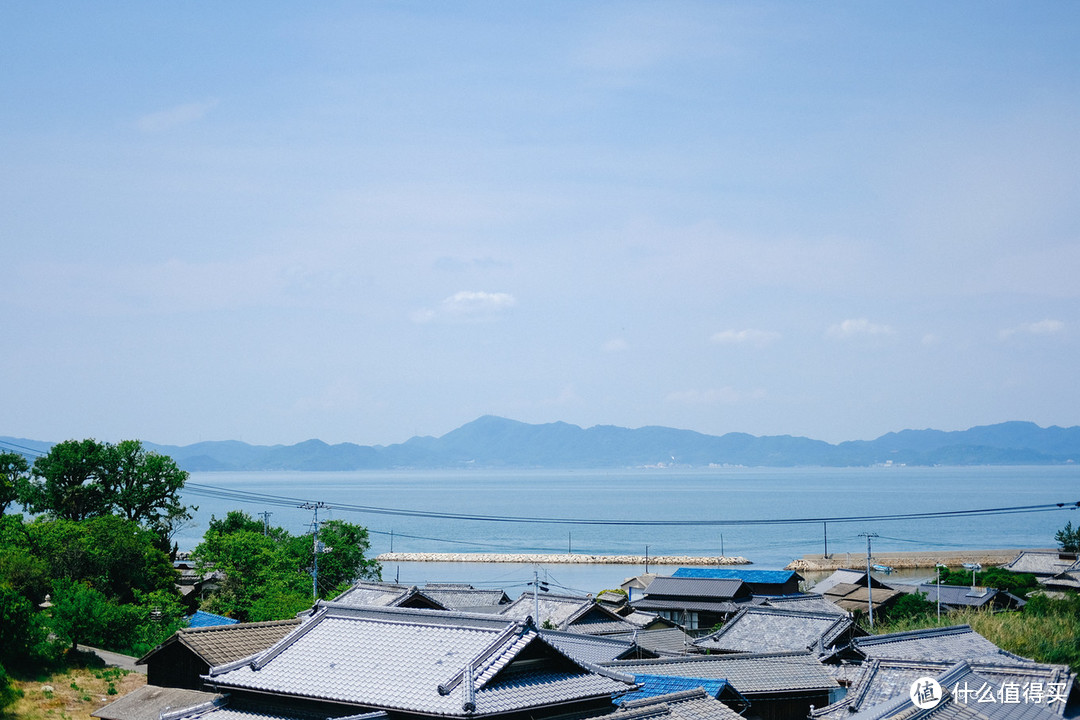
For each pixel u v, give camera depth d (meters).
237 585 82.12
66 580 65.56
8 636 50.72
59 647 54.56
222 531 101.06
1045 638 53.22
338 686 29.42
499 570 164.50
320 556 94.00
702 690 32.34
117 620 59.62
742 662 47.97
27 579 64.06
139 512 94.25
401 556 188.00
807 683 46.25
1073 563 122.81
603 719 28.25
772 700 45.34
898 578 150.00
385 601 64.50
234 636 44.69
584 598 72.38
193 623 70.25
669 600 96.88
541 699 28.67
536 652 30.77
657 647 66.69
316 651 32.06
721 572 102.06
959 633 51.53
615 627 69.50
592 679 31.62
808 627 62.66
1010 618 58.09
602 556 183.00
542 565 174.25
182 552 162.00
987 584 113.31
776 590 97.31
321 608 34.75
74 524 75.94
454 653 30.09
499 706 27.38
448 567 171.12
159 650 44.22
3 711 42.84
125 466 93.94
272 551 86.81
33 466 92.38
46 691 47.34
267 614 72.75
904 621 68.94
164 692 42.75
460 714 26.34
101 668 54.88
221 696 31.62
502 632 30.22
